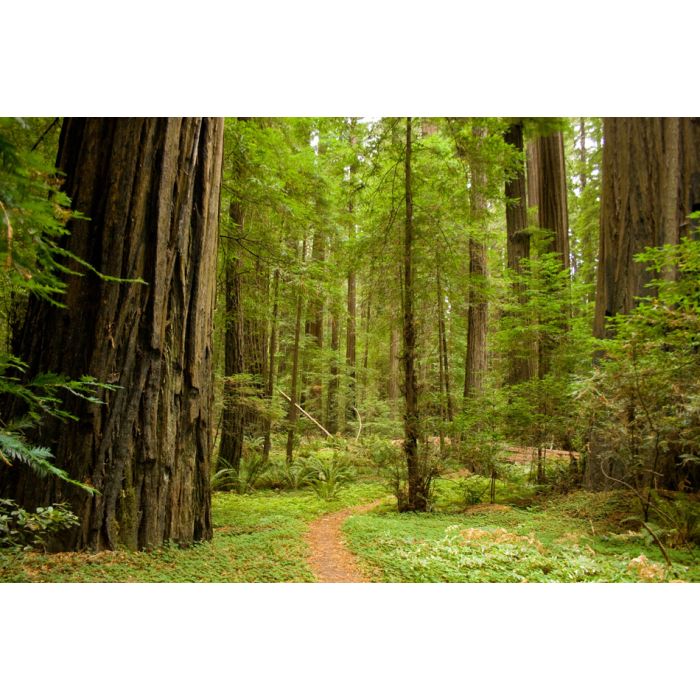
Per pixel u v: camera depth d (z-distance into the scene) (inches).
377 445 564.4
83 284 190.9
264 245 399.2
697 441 203.5
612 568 189.9
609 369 222.7
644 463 245.6
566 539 233.6
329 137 382.0
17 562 165.0
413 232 361.7
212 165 235.8
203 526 223.6
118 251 193.6
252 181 354.3
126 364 195.0
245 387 419.5
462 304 441.4
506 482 382.6
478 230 433.7
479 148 284.5
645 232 305.9
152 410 201.6
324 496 411.5
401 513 331.9
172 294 212.1
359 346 908.0
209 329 233.1
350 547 237.8
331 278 434.6
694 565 190.7
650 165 305.9
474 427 374.6
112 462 190.5
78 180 194.1
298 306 505.7
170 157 207.6
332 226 424.8
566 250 493.0
